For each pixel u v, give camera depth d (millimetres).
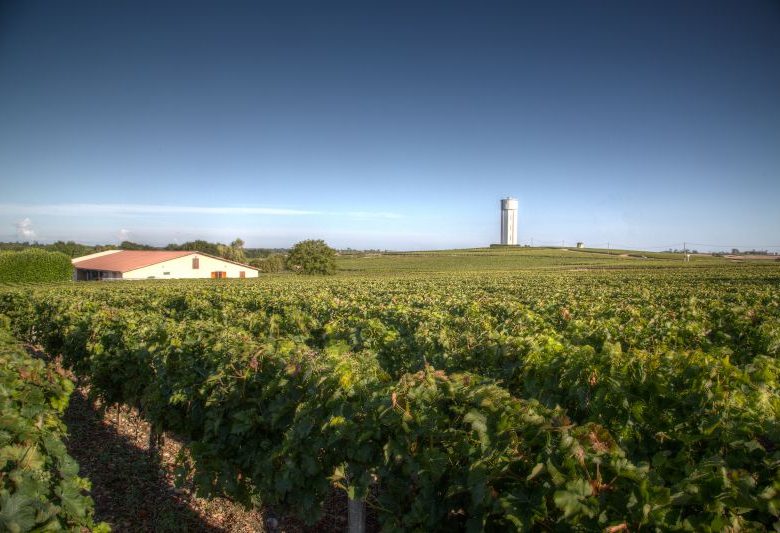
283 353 4918
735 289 21516
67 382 5250
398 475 3336
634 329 7277
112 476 6004
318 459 3789
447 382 3588
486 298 14984
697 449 3086
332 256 74062
